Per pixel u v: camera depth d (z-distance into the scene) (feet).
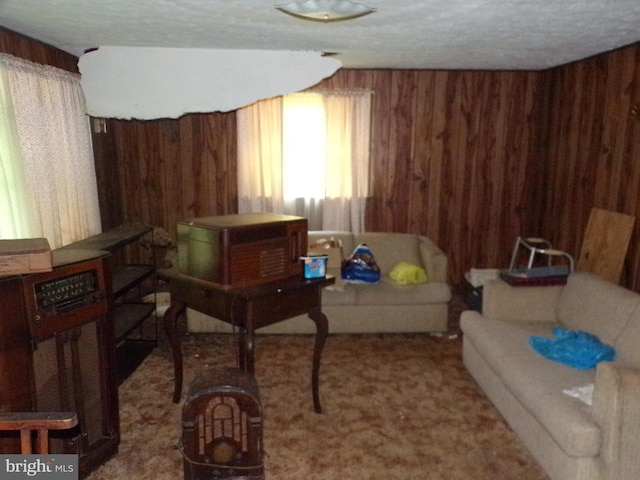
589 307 9.52
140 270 11.80
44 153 9.53
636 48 10.98
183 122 15.14
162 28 9.45
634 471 6.50
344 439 8.49
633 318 8.38
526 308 10.64
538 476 7.57
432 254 13.16
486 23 8.99
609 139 12.02
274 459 7.93
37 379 6.38
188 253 8.34
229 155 15.31
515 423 8.48
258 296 7.64
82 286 6.97
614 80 11.81
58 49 11.04
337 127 15.10
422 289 12.65
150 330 13.17
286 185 15.26
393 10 8.06
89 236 11.45
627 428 6.40
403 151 15.57
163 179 15.38
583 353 8.24
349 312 12.66
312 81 12.07
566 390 7.50
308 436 8.56
